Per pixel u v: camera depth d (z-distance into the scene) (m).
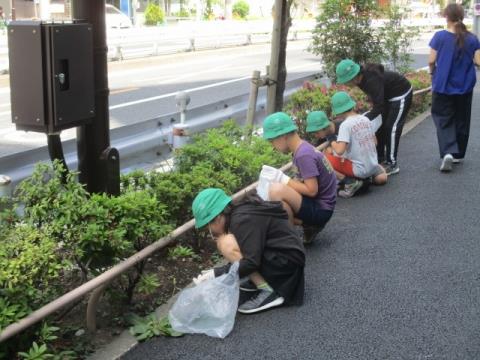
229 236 3.54
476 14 18.38
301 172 4.40
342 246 4.72
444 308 3.72
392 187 6.30
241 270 3.47
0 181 3.61
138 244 3.67
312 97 7.28
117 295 3.57
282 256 3.63
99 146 4.07
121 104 12.06
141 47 21.86
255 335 3.42
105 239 3.23
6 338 2.66
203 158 5.07
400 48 12.31
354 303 3.79
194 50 22.80
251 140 5.86
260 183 4.45
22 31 3.50
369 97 6.57
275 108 6.72
